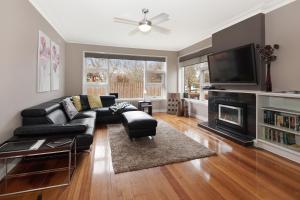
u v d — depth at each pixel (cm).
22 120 239
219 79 396
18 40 233
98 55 563
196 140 327
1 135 197
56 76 414
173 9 313
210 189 175
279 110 269
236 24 362
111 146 292
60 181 189
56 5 298
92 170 214
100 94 579
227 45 386
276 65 299
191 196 165
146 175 203
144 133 312
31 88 275
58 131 214
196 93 561
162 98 658
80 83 547
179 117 557
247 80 329
